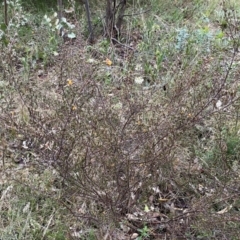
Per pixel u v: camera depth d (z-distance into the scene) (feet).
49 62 13.64
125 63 13.51
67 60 12.43
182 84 11.58
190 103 11.03
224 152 10.45
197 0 17.31
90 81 11.53
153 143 9.36
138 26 15.71
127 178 8.67
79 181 8.68
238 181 9.43
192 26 15.75
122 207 9.03
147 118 10.57
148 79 13.26
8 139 10.40
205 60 13.56
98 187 8.79
